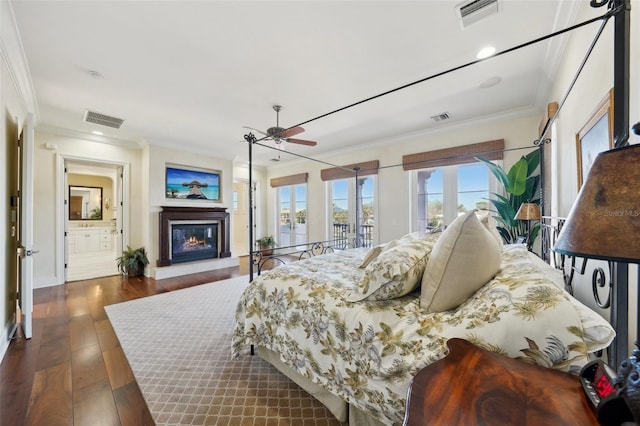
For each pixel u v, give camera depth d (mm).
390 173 5020
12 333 2494
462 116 3822
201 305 3352
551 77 2609
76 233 7410
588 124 1616
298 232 6965
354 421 1383
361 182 5559
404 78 2764
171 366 2023
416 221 4703
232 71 2611
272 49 2277
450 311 1187
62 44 2176
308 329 1511
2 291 2215
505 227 3420
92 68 2533
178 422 1487
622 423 525
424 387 680
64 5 1775
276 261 6422
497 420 566
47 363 2062
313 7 1826
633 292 1138
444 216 4371
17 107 2631
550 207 2664
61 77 2688
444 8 1846
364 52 2328
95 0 1739
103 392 1730
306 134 4684
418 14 1896
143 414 1545
